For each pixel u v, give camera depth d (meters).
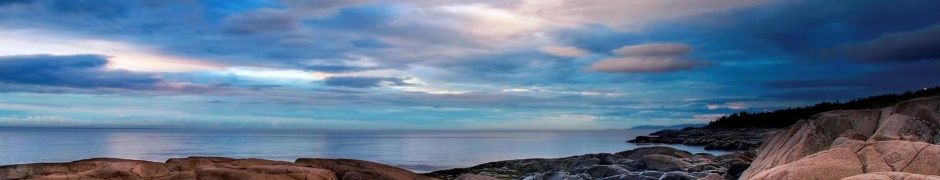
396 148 79.94
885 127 15.59
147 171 19.48
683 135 99.88
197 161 21.62
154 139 122.69
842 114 17.72
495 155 61.47
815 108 90.06
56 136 143.75
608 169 24.03
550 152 67.12
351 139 129.62
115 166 18.84
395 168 23.78
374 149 76.75
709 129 111.88
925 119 15.77
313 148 79.75
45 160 52.47
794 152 16.59
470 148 79.31
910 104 16.52
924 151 11.29
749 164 21.42
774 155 18.42
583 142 104.19
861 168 11.13
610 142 102.75
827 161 11.38
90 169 20.34
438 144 96.06
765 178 11.35
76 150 70.38
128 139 119.75
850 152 11.88
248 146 86.44
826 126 17.44
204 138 135.00
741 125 107.12
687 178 19.77
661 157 26.61
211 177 17.16
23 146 80.81
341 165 23.64
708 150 59.31
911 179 8.93
